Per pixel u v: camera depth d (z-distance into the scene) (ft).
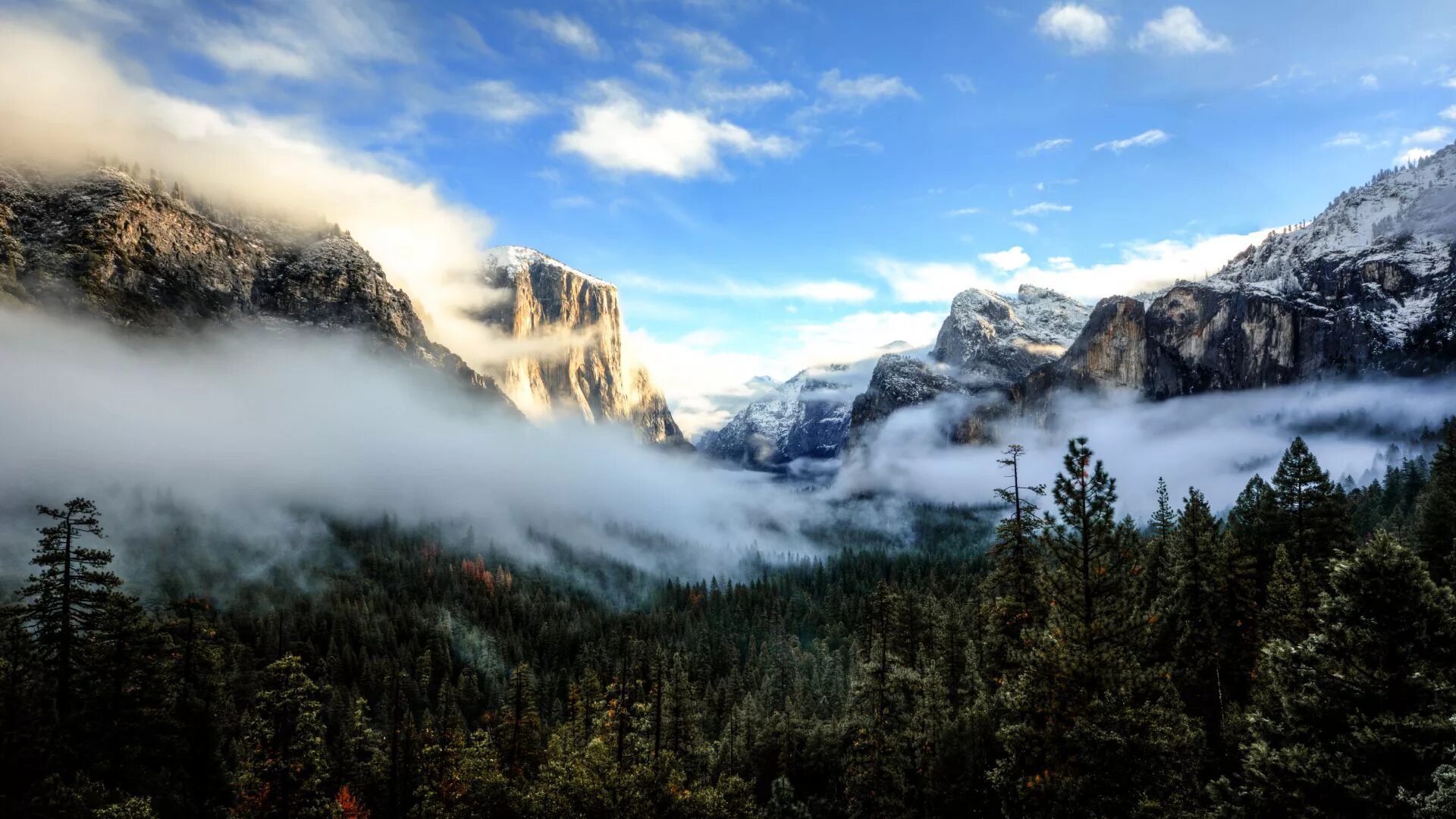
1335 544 152.05
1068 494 96.89
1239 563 135.85
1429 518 148.05
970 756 122.01
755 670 409.49
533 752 212.43
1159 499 195.31
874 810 149.59
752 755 203.82
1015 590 133.18
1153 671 89.61
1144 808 77.97
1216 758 118.01
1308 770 75.51
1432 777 67.92
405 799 188.14
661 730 188.24
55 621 122.52
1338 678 77.87
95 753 121.39
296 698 149.48
